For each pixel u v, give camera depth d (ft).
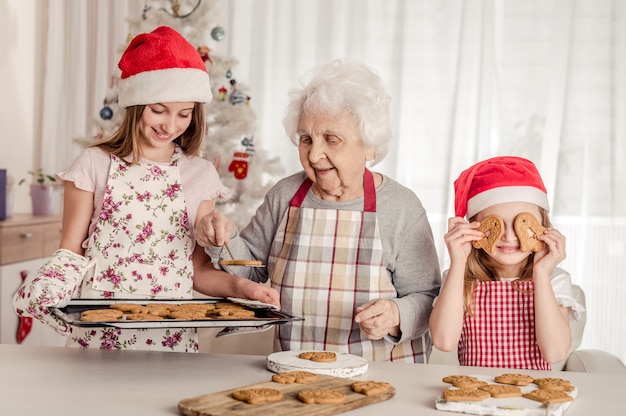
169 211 6.32
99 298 5.88
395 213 6.01
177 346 6.38
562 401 3.96
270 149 14.46
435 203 14.02
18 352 5.09
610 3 13.61
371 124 5.68
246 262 5.53
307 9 14.33
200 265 6.41
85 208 6.21
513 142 13.83
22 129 14.76
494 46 13.79
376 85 5.84
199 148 6.56
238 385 4.35
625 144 13.57
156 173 6.34
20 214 14.02
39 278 4.95
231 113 11.66
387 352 5.98
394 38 14.15
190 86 6.11
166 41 6.14
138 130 6.26
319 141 5.74
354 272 5.97
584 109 13.71
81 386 4.27
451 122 13.97
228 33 14.52
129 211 6.21
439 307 5.69
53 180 14.55
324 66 5.94
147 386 4.30
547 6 13.74
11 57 14.30
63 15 14.94
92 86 14.88
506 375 4.45
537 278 5.78
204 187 6.47
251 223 6.50
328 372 4.52
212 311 5.32
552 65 13.71
